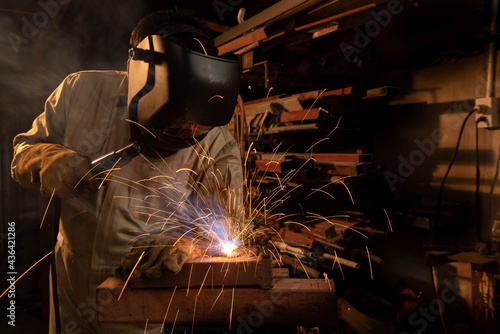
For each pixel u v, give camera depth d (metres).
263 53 1.87
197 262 1.02
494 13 2.17
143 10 3.17
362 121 2.71
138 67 1.07
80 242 1.32
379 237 2.69
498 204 2.27
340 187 2.22
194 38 1.08
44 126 1.30
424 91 2.61
